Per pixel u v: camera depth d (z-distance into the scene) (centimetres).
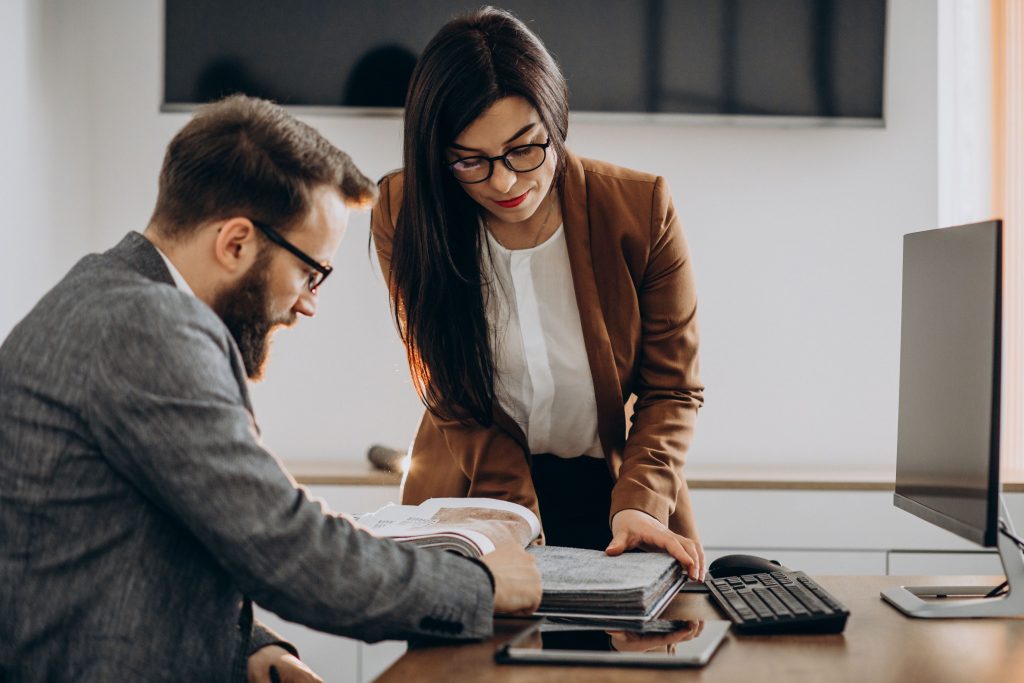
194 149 106
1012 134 285
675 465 152
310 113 288
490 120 134
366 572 99
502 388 163
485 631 107
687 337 160
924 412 135
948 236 128
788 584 127
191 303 99
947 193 293
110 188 296
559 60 286
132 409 92
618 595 116
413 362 158
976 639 108
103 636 94
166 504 95
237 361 102
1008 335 283
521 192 140
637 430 156
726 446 294
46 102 276
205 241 106
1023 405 281
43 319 99
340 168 112
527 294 159
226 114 107
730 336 294
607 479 169
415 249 148
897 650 104
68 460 95
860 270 293
